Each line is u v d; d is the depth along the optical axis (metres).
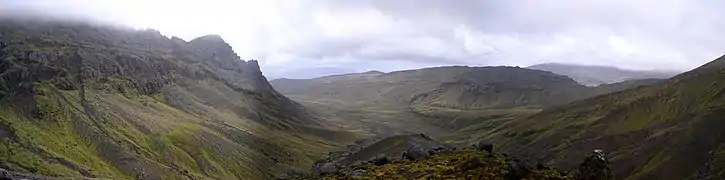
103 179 172.12
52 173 167.62
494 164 36.50
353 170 42.31
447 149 45.94
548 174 35.00
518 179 34.19
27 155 175.12
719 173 183.12
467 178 34.38
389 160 45.56
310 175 52.12
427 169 37.59
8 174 135.25
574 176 34.00
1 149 172.50
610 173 32.78
